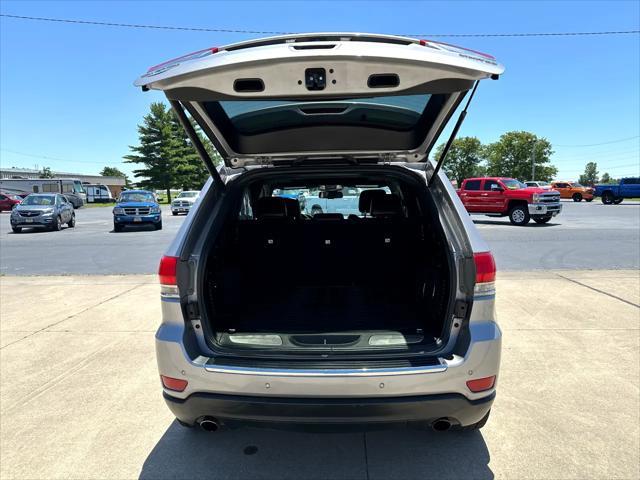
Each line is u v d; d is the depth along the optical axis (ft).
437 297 7.72
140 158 172.65
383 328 7.92
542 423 9.15
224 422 7.03
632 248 32.78
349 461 8.09
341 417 6.49
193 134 7.34
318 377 6.40
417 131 8.38
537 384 10.86
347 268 11.07
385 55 5.60
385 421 6.59
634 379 11.08
